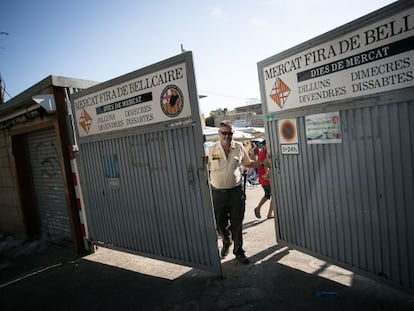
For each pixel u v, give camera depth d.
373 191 3.09
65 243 6.69
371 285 3.47
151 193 4.53
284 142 4.06
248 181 12.75
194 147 3.91
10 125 7.30
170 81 3.99
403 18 2.63
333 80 3.29
